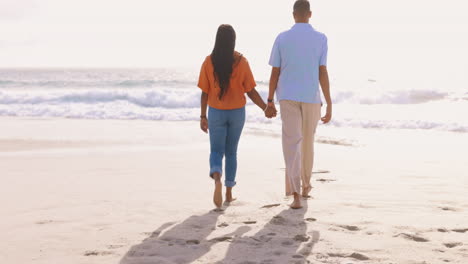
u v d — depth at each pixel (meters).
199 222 3.67
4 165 6.60
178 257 2.85
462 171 5.90
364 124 12.46
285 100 4.12
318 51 4.09
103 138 10.02
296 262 2.72
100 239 3.26
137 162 6.82
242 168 6.27
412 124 12.12
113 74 65.75
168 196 4.64
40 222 3.72
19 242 3.22
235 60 4.04
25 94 19.47
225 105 4.11
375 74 34.91
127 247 3.08
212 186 5.14
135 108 17.34
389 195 4.56
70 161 6.93
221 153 4.24
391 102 18.55
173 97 18.91
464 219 3.67
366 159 6.97
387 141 9.38
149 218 3.82
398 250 2.94
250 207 4.16
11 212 4.04
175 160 7.00
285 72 4.13
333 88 21.80
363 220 3.65
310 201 4.34
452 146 8.57
